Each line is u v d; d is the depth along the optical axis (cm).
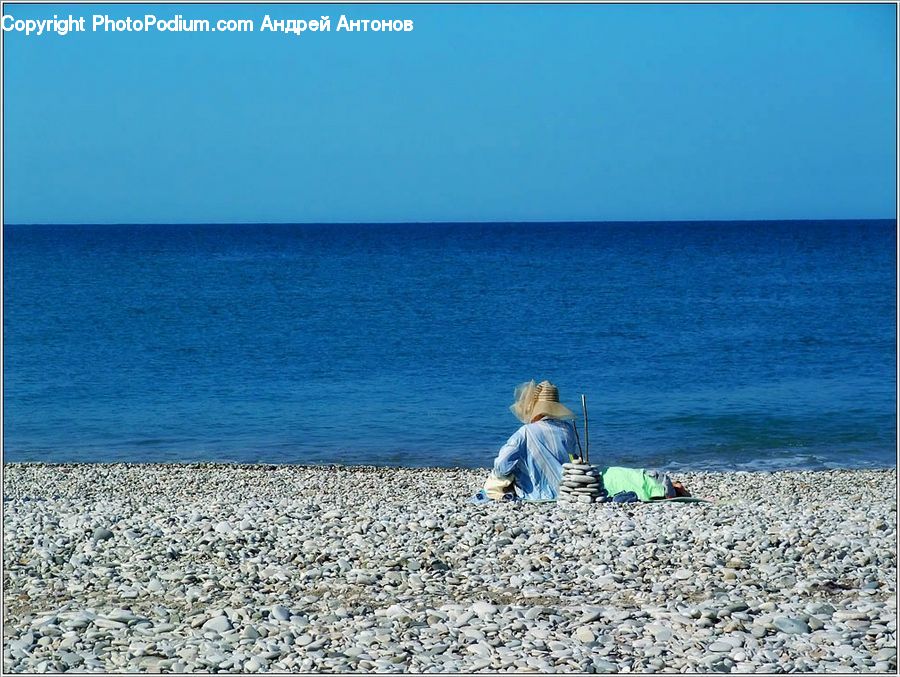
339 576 988
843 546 1104
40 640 787
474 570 1008
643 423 2622
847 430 2525
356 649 763
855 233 17000
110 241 15812
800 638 799
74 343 4284
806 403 2877
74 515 1272
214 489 1839
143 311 5531
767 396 2997
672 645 780
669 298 6156
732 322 4931
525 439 1413
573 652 757
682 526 1183
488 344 4234
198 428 2597
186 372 3525
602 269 8750
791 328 4691
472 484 1894
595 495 1358
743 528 1177
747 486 1831
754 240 14550
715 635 807
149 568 1017
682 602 901
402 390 3150
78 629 819
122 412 2811
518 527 1169
